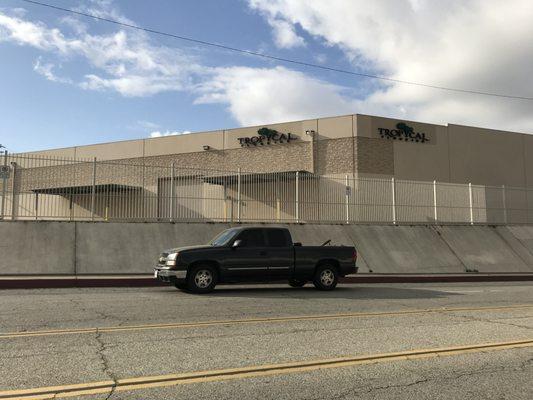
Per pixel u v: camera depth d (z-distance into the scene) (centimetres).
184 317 948
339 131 3556
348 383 552
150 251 1994
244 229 1422
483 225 2855
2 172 2077
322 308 1095
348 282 1919
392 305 1162
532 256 2678
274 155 3750
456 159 3872
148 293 1365
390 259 2302
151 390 518
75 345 702
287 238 1458
